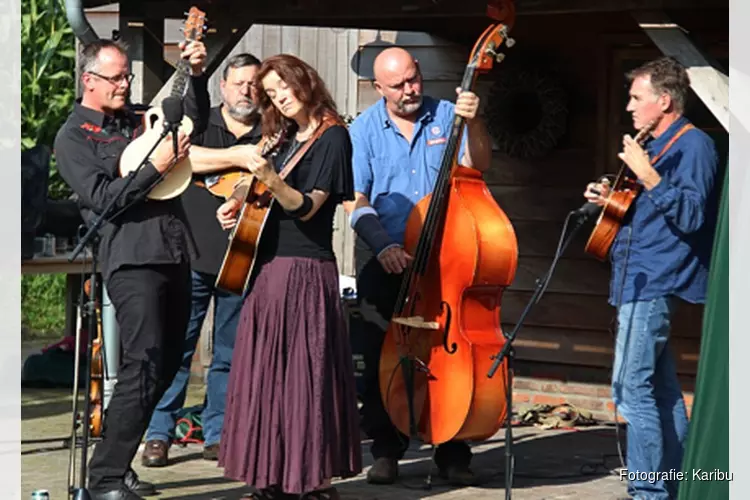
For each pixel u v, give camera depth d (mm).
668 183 6465
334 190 6492
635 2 7262
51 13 14547
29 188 10383
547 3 7586
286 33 11766
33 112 14547
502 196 10383
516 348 10367
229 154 7645
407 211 7672
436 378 7164
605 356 10031
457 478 7664
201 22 6781
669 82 6648
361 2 8516
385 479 7637
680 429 6883
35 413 9945
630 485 6840
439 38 10664
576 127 10109
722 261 4445
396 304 7379
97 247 6461
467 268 7055
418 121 7746
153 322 6629
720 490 4391
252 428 6445
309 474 6398
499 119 10305
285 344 6461
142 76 9258
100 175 6516
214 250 7973
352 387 6664
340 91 11539
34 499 6141
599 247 6832
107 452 6602
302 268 6496
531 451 8859
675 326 9625
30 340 14305
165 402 8102
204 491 7348
